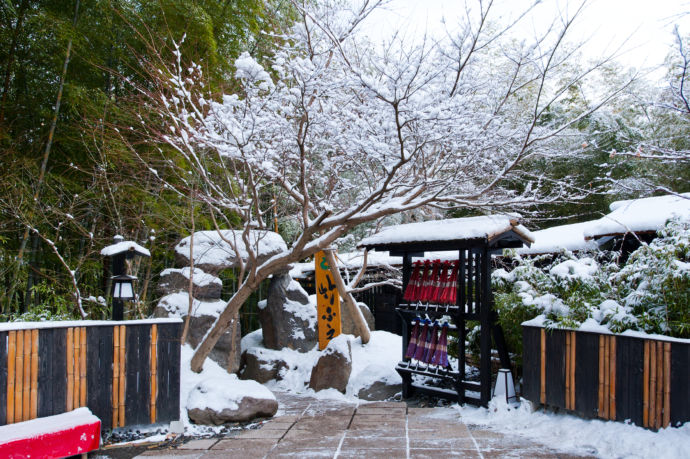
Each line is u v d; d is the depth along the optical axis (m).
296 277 10.90
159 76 6.47
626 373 4.19
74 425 3.98
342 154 6.72
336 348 7.28
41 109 6.90
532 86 10.49
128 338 4.81
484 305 5.45
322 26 4.80
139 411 4.83
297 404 6.34
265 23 7.38
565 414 4.73
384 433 4.66
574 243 8.07
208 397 5.34
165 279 8.18
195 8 7.09
